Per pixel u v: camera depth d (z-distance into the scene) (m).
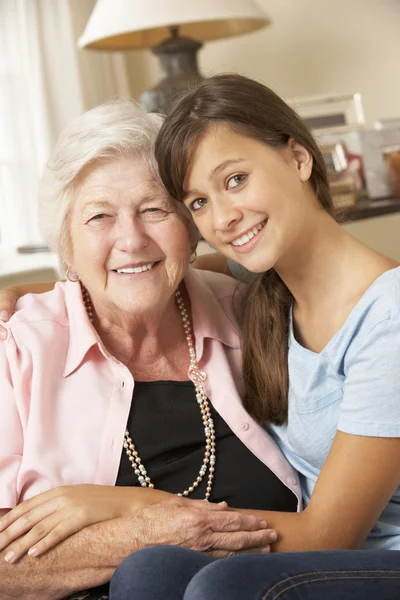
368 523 1.33
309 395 1.44
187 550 1.17
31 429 1.46
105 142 1.44
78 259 1.53
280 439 1.58
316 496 1.34
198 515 1.30
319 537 1.32
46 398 1.50
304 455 1.49
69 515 1.32
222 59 4.15
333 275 1.42
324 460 1.47
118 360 1.57
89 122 1.47
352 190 3.01
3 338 1.57
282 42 4.02
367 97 3.91
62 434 1.48
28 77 3.84
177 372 1.62
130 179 1.46
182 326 1.66
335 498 1.32
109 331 1.60
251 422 1.57
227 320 1.71
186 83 3.32
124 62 4.28
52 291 1.70
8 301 1.69
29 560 1.31
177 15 3.21
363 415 1.31
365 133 3.12
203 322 1.65
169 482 1.50
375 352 1.31
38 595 1.33
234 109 1.36
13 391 1.51
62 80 3.85
